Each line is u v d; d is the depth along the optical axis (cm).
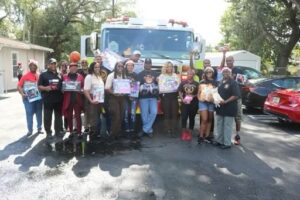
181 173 593
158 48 921
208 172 602
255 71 1555
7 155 680
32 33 4125
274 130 984
